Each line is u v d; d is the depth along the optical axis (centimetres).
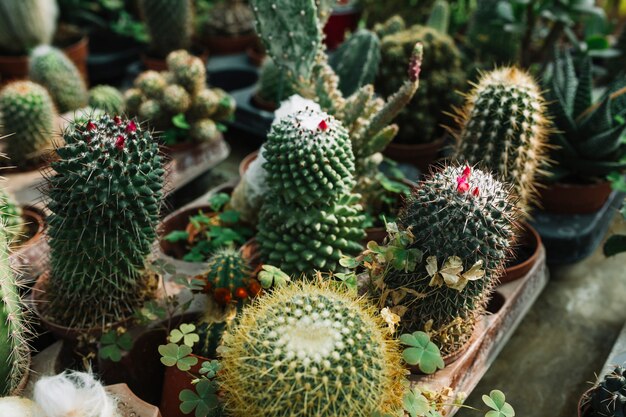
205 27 111
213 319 54
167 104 76
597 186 74
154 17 102
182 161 78
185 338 50
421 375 53
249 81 106
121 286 54
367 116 64
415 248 49
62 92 85
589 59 75
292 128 53
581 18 104
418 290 51
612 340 68
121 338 54
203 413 46
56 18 106
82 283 52
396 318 47
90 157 48
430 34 82
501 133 61
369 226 65
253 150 93
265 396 42
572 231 73
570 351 67
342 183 54
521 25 89
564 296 73
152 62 103
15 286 51
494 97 61
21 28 97
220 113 81
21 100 72
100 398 43
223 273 54
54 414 41
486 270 50
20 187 72
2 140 73
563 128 73
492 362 65
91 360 55
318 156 52
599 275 76
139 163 50
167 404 53
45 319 55
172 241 65
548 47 92
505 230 49
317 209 55
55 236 51
